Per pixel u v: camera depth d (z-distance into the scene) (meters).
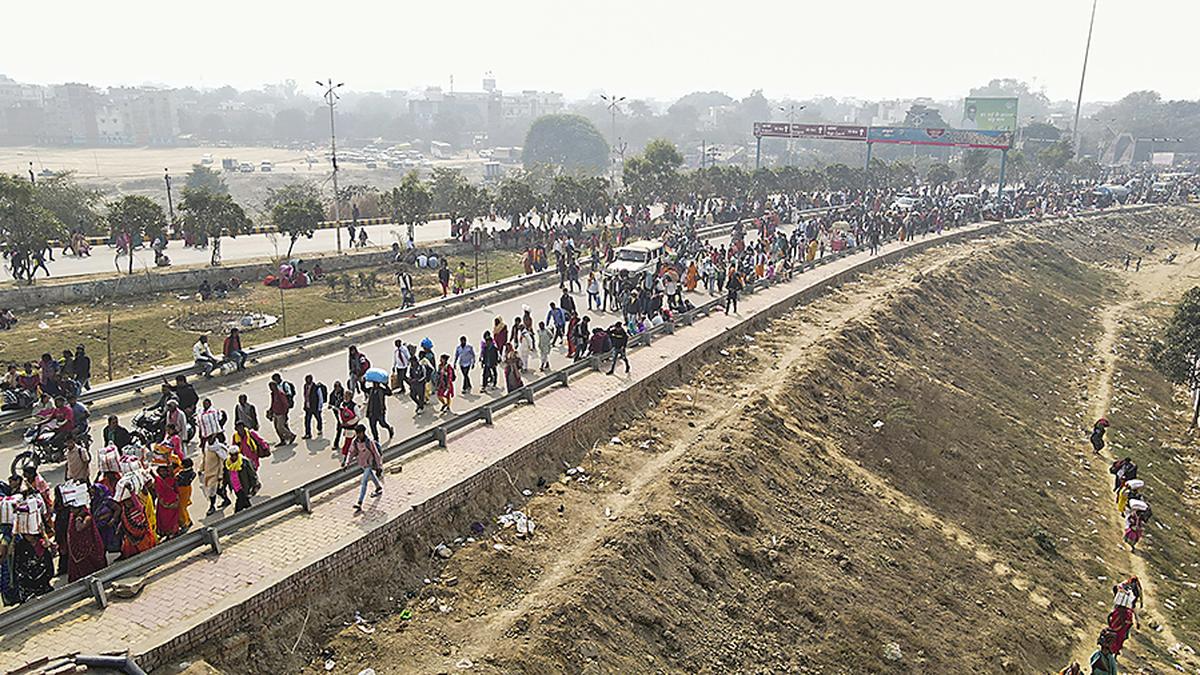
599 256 47.91
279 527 16.47
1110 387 42.59
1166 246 84.50
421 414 24.12
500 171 149.62
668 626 17.11
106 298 36.50
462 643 15.05
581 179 66.69
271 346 27.86
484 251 52.31
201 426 18.30
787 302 40.34
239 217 43.06
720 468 22.69
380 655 14.50
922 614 20.42
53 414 20.08
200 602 13.83
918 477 27.44
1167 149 173.38
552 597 16.27
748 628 18.19
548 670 14.73
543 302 38.69
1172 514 29.89
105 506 15.00
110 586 13.95
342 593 15.52
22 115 187.38
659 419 26.09
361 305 37.16
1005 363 42.56
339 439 21.70
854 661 18.09
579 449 22.95
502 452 20.55
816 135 90.31
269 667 13.80
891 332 39.69
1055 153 115.50
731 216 68.31
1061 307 56.16
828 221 63.91
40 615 13.16
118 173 139.00
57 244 44.97
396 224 60.03
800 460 25.30
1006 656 19.77
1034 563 24.56
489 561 17.47
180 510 16.19
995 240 67.38
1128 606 21.36
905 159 128.75
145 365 27.72
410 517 17.30
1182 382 38.44
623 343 27.67
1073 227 80.50
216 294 37.72
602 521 19.64
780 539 21.30
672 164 73.69
